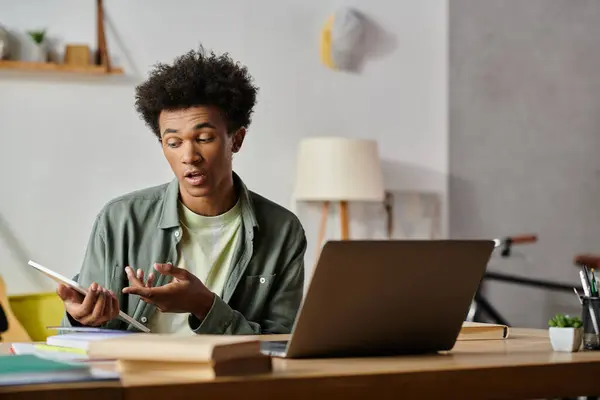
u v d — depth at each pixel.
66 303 1.78
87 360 1.35
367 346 1.49
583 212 5.98
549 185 5.89
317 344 1.44
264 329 2.23
